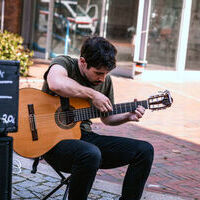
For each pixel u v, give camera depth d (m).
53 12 13.18
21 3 13.72
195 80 12.22
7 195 2.27
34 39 13.77
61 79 3.00
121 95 8.72
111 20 11.75
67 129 3.10
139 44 10.98
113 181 4.29
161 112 7.86
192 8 11.75
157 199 3.84
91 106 3.17
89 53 2.92
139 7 10.74
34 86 8.66
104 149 3.12
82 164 2.80
